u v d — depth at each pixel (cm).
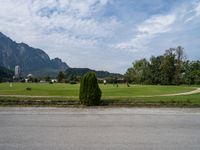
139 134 923
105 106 1861
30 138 848
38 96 2381
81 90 1912
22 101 1945
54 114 1440
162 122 1193
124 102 1994
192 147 755
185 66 9925
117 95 2744
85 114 1449
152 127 1063
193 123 1171
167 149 732
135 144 781
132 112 1550
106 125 1102
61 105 1877
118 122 1182
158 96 2556
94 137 870
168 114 1479
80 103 1941
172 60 9988
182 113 1526
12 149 719
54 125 1093
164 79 10019
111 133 938
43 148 730
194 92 3562
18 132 943
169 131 983
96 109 1695
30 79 10806
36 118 1288
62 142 799
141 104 1930
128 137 873
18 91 3075
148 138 862
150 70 10631
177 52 9988
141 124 1133
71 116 1368
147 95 2767
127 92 3297
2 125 1088
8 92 2894
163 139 850
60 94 2727
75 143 788
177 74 9900
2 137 862
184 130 1004
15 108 1702
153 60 10781
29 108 1708
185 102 1994
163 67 10075
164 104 1931
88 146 754
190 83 9706
